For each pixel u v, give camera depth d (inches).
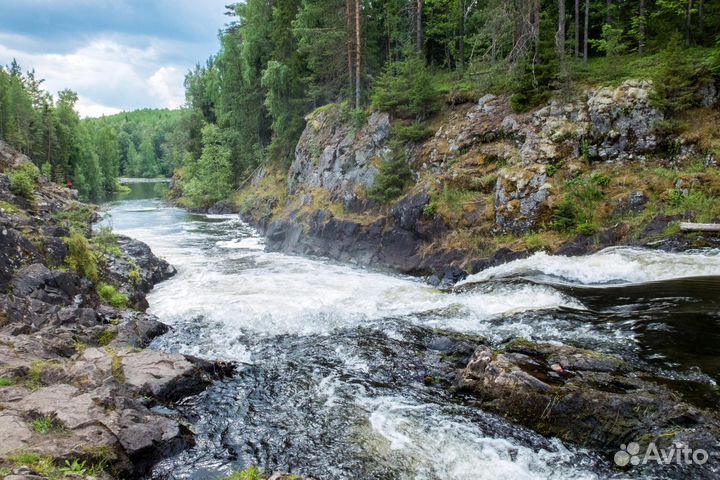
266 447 266.2
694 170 631.8
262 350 412.2
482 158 810.2
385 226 851.4
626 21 1057.5
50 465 207.8
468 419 286.0
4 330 386.6
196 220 1547.7
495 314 456.4
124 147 5595.5
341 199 985.5
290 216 1098.7
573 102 762.2
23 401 267.6
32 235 514.9
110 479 218.8
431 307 509.0
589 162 719.1
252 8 1699.1
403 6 1326.3
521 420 279.1
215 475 241.9
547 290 499.8
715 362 312.3
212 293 625.9
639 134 698.8
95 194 2748.5
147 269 698.8
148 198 2691.9
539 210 685.3
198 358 361.7
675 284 473.1
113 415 259.0
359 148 1023.6
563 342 368.5
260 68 1740.9
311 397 322.7
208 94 2290.8
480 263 679.1
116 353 356.5
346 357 385.4
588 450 250.8
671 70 681.6
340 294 599.2
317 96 1362.0
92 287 518.9
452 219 757.9
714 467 219.9
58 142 2559.1
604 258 555.2
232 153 1875.0
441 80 1114.7
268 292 622.5
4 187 655.1
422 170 885.2
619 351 343.0
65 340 385.7
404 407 303.9
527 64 816.9
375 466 246.4
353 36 1164.5
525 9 825.5
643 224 602.2
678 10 861.2
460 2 1108.5
